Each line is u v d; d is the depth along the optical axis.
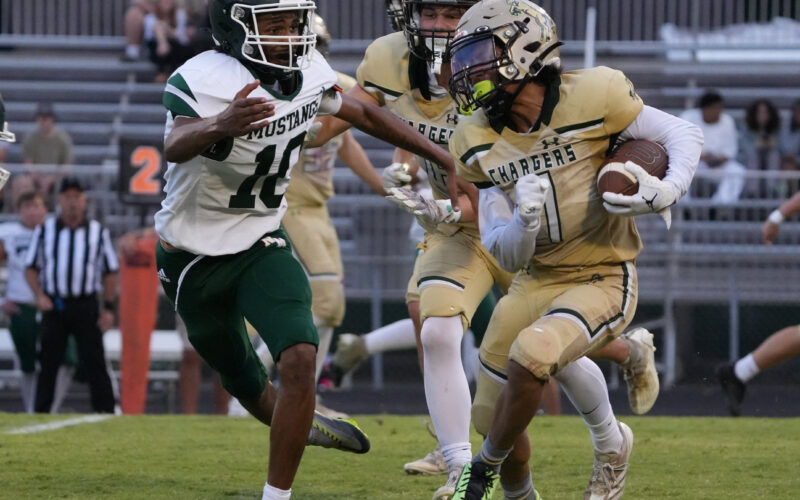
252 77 11.38
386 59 14.21
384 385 36.59
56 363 27.50
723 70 42.72
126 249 26.56
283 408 10.88
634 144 10.87
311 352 10.99
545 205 10.92
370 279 35.56
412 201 12.88
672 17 42.44
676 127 10.87
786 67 42.88
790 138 37.91
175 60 44.91
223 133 10.52
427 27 13.37
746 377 23.05
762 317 36.34
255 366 12.73
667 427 19.59
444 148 13.96
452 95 11.16
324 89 11.95
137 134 43.28
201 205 11.62
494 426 10.51
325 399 32.31
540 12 10.87
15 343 28.92
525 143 10.88
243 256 11.79
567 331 10.52
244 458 15.62
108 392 27.70
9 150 42.00
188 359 27.02
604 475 12.12
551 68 10.80
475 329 16.33
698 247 34.91
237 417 21.36
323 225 21.97
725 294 34.94
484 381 11.65
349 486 13.62
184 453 16.08
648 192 10.32
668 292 35.00
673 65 43.00
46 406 27.53
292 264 11.70
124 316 26.67
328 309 21.66
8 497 12.52
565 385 11.69
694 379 36.28
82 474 14.12
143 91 44.78
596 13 42.28
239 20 11.21
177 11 45.22
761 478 13.98
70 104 44.75
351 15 43.19
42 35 45.75
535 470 14.67
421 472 14.47
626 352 13.27
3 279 34.75
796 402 31.48
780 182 34.88
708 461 15.42
